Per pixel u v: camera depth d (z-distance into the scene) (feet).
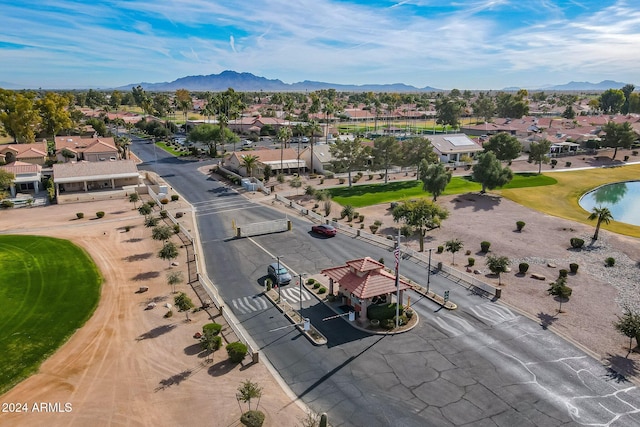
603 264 178.29
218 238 203.72
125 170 305.53
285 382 102.42
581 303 142.82
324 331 125.18
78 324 126.41
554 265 175.52
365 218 242.37
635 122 618.85
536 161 386.73
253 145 499.10
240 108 593.01
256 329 126.11
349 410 92.99
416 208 192.95
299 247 193.36
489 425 88.84
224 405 93.86
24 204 259.80
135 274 161.58
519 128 589.73
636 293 151.12
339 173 355.15
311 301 143.33
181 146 483.51
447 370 106.93
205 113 565.53
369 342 119.44
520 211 261.65
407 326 126.82
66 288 148.36
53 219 230.07
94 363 108.37
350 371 106.63
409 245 200.54
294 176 354.95
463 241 206.69
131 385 100.22
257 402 94.79
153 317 130.82
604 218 208.03
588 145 483.10
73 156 378.12
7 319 127.75
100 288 149.69
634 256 186.91
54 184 291.79
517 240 208.33
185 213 244.63
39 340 117.80
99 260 174.09
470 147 438.40
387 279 132.98
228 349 108.78
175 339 119.14
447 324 128.88
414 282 158.20
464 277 160.76
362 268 133.90
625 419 90.63
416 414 92.02
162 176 343.05
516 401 95.91
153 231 184.55
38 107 471.62
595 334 123.65
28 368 106.22
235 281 157.69
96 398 95.91
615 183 356.79
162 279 157.89
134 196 263.08
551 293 143.74
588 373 105.81
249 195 288.71
